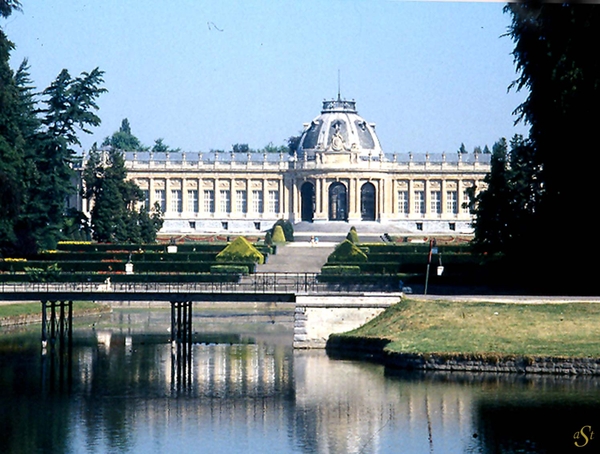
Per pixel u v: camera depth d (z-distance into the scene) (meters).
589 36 136.88
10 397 112.38
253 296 138.50
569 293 151.62
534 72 146.38
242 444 96.00
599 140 137.75
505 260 163.62
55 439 97.56
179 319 140.62
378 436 96.56
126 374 123.75
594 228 143.38
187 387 116.44
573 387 108.19
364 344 131.62
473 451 92.06
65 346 143.62
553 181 146.25
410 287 158.88
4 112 183.12
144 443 96.44
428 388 110.19
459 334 123.06
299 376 119.75
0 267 187.62
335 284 162.00
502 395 106.06
